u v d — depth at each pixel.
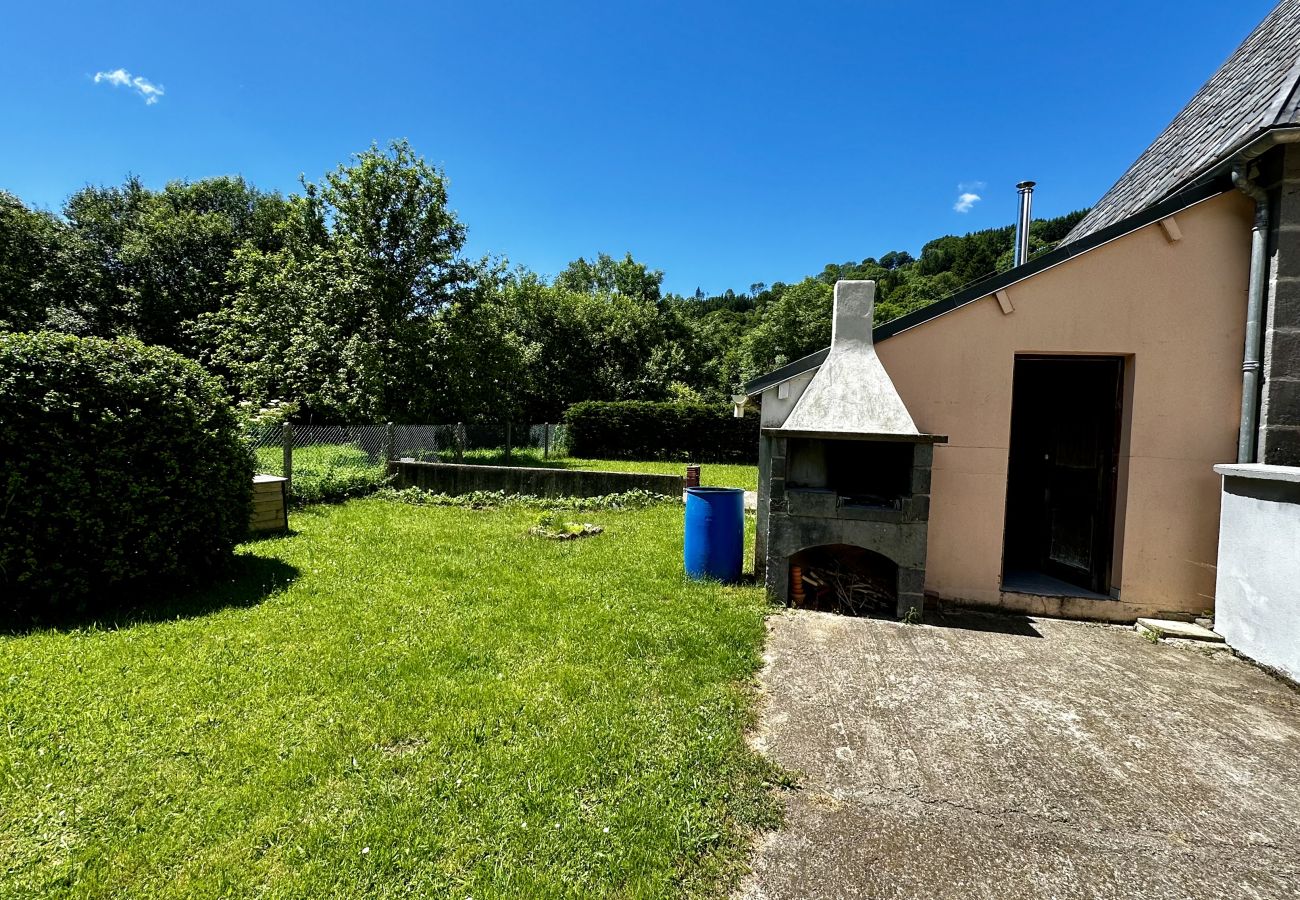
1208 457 4.16
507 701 2.76
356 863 1.76
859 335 4.61
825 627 4.00
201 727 2.48
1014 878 1.79
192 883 1.67
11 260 19.58
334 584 4.63
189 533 4.36
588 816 1.99
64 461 3.76
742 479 13.53
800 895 1.71
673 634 3.66
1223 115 4.59
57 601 3.79
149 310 21.77
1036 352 4.42
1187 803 2.16
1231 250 4.09
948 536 4.57
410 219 17.25
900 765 2.37
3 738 2.35
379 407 14.71
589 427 19.84
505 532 6.85
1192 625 4.07
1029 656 3.58
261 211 25.72
